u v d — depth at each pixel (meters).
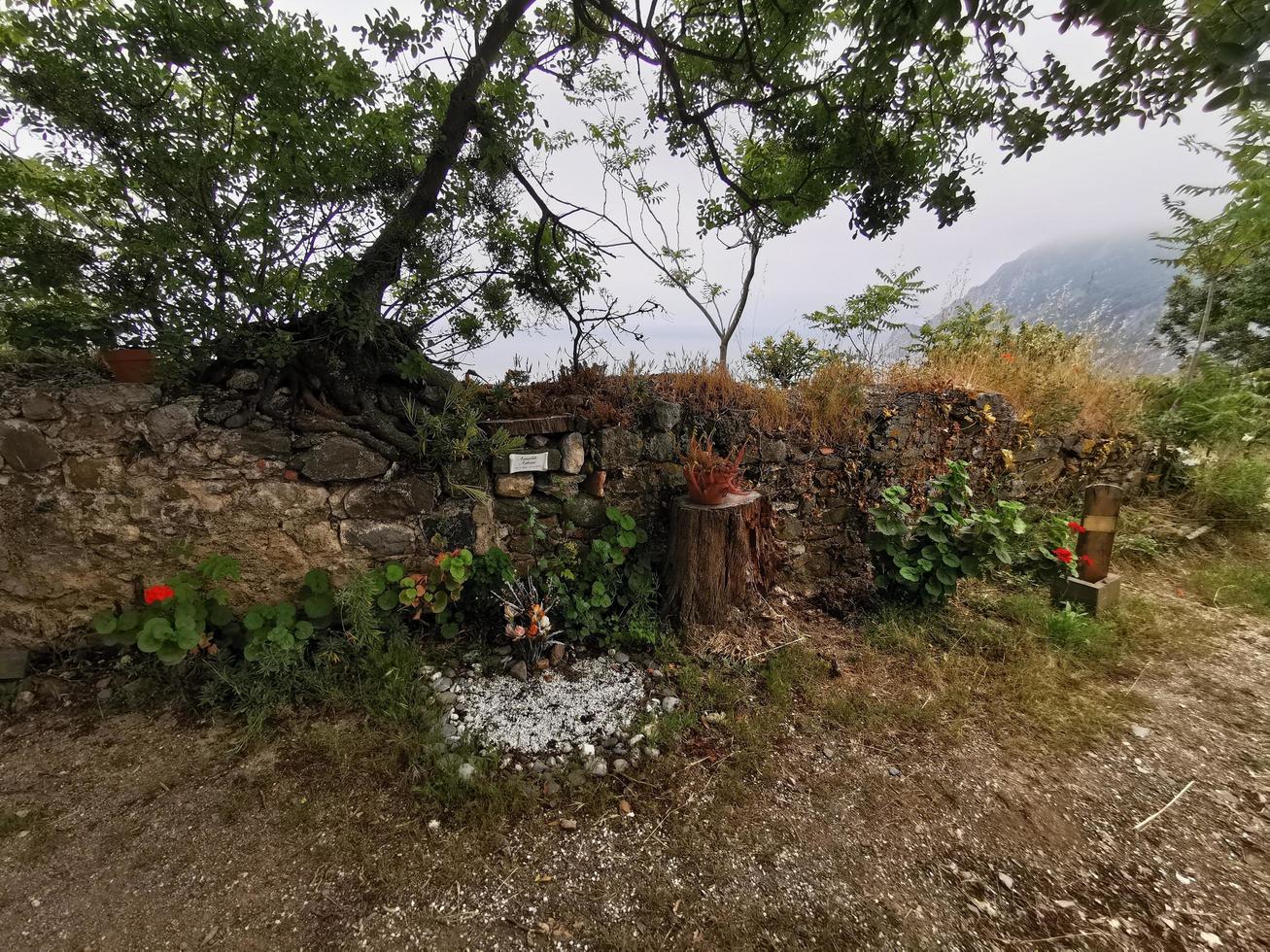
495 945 1.47
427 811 1.86
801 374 4.17
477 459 2.76
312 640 2.54
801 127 2.95
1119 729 2.42
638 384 3.20
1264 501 4.45
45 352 2.37
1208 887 1.73
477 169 2.75
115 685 2.35
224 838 1.74
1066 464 4.41
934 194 2.51
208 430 2.41
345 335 2.43
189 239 2.02
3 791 1.88
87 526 2.34
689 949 1.48
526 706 2.35
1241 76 1.16
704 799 1.97
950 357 4.67
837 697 2.52
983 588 3.51
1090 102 1.82
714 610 2.86
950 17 1.44
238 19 1.97
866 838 1.85
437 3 2.42
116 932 1.46
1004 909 1.63
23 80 1.80
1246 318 5.66
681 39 3.12
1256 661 2.95
